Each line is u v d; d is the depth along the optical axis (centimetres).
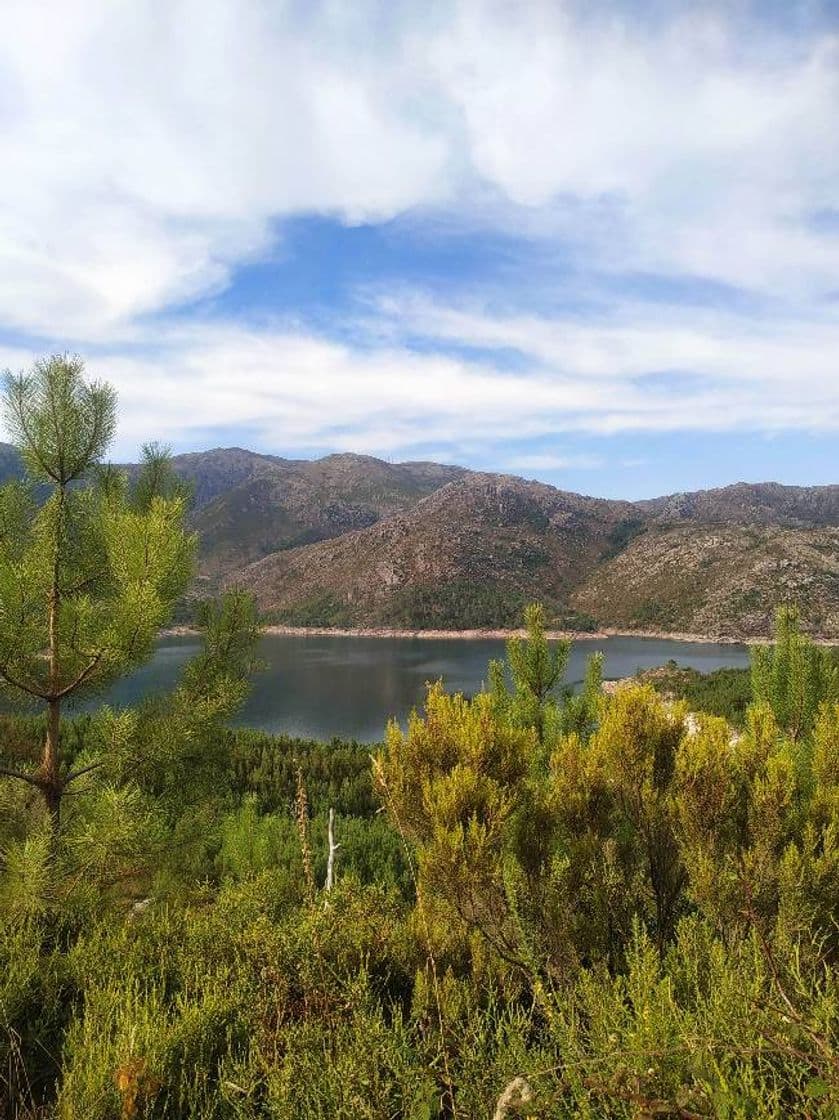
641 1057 199
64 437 560
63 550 559
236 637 635
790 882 296
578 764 380
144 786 579
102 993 366
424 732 367
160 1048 307
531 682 670
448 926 400
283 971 365
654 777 392
